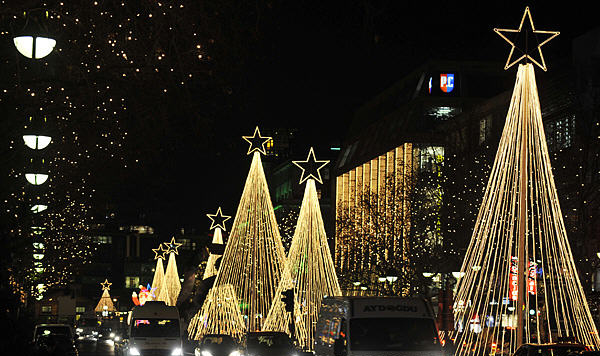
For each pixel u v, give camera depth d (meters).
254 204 52.38
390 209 74.81
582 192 51.16
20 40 17.83
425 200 69.69
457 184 67.62
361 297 23.53
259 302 55.59
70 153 40.12
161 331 42.34
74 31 23.50
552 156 59.22
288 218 122.75
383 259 66.94
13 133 23.53
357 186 127.69
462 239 64.31
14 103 22.16
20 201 18.58
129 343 42.03
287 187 166.75
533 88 34.06
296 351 44.16
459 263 57.56
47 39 17.95
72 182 42.34
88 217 53.03
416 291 66.69
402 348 22.31
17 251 18.44
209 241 60.34
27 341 20.11
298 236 54.53
